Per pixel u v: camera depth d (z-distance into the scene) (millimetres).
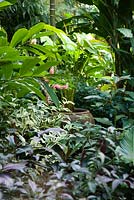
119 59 2779
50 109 2076
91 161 1278
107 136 1496
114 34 2750
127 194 1328
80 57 2738
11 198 1097
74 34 2930
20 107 1903
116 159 1382
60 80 2273
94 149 1369
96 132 1545
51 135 1715
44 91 2279
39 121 1915
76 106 2820
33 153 1512
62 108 2143
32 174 1265
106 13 2750
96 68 2885
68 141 1649
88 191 1153
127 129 1770
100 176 1173
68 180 1171
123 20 2744
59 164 1291
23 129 1819
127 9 2680
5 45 1827
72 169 1265
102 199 1205
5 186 1112
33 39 2160
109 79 2561
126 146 1501
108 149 1446
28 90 1938
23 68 1764
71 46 2484
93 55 2857
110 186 1271
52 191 1108
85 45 2732
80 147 1612
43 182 1244
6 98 1919
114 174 1226
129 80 2525
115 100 2492
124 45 2781
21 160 1334
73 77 2633
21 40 1981
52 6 2916
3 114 1816
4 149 1511
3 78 1852
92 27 2936
